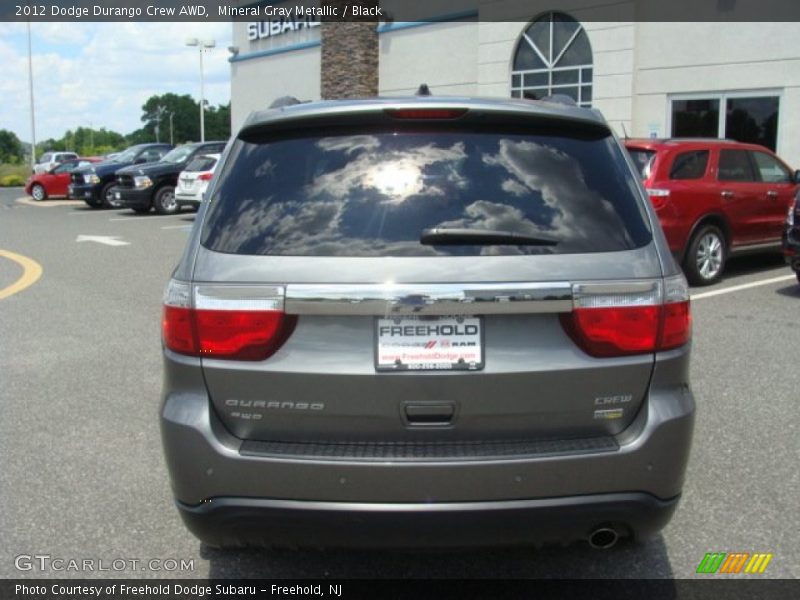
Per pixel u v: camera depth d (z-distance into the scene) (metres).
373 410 2.56
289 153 2.88
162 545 3.48
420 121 2.89
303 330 2.58
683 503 3.79
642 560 3.31
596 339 2.58
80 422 5.00
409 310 2.52
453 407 2.56
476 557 3.35
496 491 2.53
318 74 24.52
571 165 2.84
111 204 23.06
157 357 6.55
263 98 26.70
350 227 2.66
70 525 3.66
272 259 2.62
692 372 5.89
